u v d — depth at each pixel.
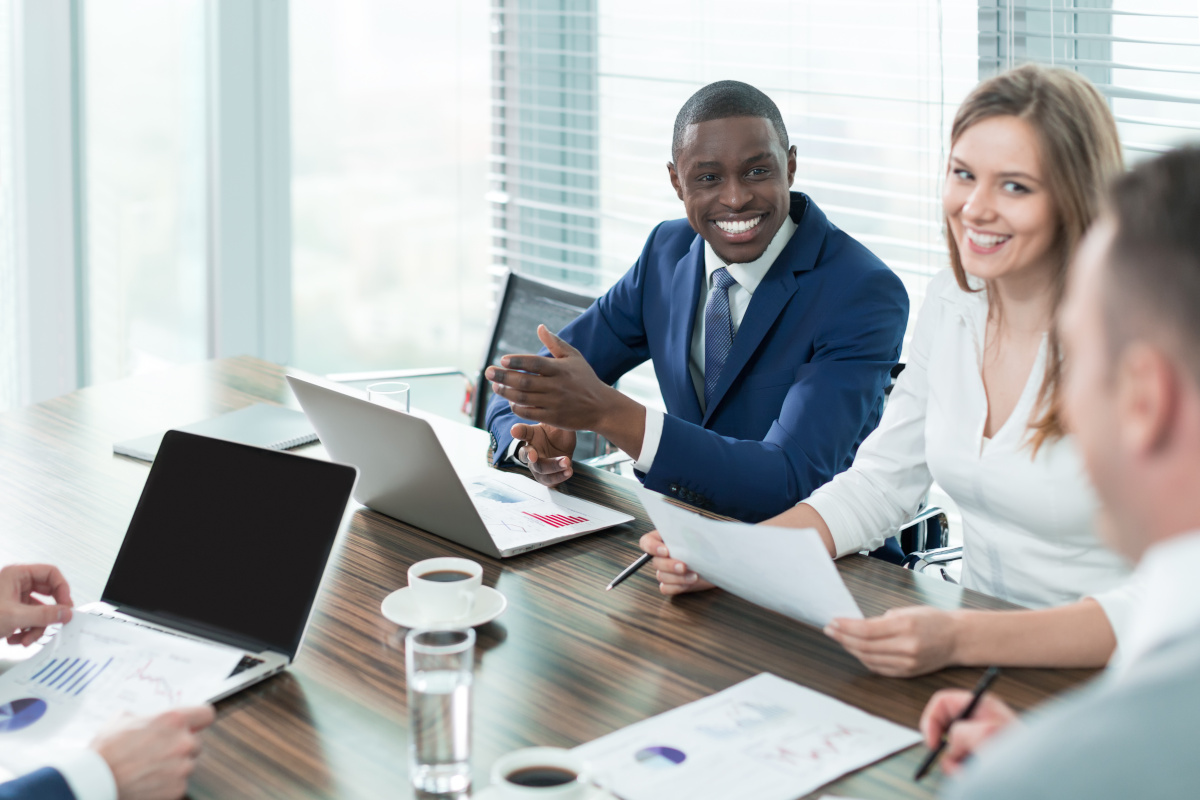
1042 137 1.42
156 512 1.44
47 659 1.28
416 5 4.05
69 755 1.03
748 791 1.02
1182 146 0.61
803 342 2.08
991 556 1.66
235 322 3.95
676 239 2.34
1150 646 0.56
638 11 3.53
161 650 1.28
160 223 3.87
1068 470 1.52
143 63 3.73
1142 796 0.50
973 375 1.65
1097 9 2.45
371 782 1.06
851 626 1.24
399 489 1.65
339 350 4.25
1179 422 0.57
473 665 1.29
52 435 2.18
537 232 4.07
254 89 3.82
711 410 2.16
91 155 3.72
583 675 1.26
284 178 3.96
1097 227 0.64
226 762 1.10
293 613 1.30
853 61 3.00
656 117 3.53
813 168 3.17
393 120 4.12
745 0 3.21
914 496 1.74
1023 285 1.56
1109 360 0.60
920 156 2.92
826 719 1.15
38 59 3.52
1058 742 0.53
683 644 1.33
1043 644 1.25
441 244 4.28
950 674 1.24
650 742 1.11
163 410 2.34
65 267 3.69
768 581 1.30
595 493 1.87
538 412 1.77
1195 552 0.56
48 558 1.60
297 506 1.35
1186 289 0.56
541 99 3.94
